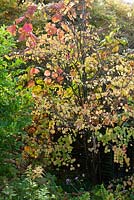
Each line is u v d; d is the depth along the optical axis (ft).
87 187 18.13
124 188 16.94
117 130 16.38
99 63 16.83
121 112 17.43
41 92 17.07
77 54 16.90
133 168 18.34
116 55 17.13
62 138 16.65
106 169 18.63
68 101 17.01
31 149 16.62
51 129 17.24
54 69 16.70
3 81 14.34
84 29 17.44
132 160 18.48
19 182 13.99
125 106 16.05
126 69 16.34
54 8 15.57
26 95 15.02
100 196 16.43
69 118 16.81
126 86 16.11
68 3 15.69
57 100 16.69
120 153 16.14
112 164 18.43
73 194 16.44
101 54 16.97
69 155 17.62
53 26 16.08
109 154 18.39
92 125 16.37
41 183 15.03
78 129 17.16
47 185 15.23
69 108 16.48
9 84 14.44
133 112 16.14
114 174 18.54
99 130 17.94
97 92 17.02
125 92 16.12
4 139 14.47
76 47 16.87
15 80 14.92
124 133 16.12
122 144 16.76
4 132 14.07
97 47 17.53
